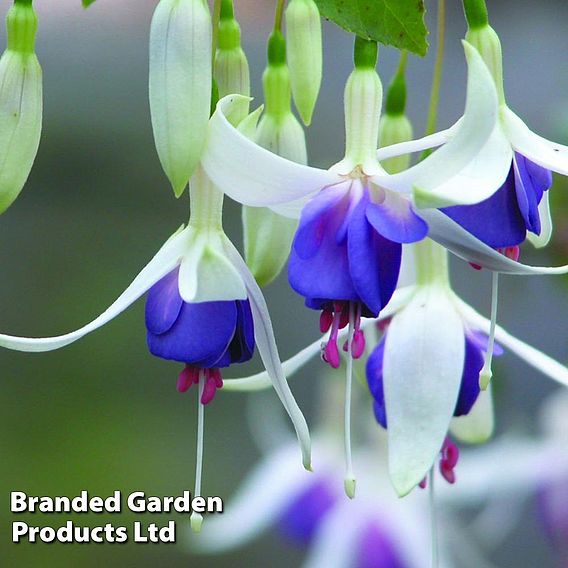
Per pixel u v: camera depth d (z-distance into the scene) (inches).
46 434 57.9
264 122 33.9
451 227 31.8
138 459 56.8
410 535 40.8
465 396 34.1
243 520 41.2
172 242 32.7
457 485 41.1
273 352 32.7
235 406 57.9
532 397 45.4
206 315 32.3
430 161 31.4
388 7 32.6
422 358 34.0
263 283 33.8
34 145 32.8
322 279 31.8
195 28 31.9
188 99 31.9
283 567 52.8
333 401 40.9
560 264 39.7
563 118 39.8
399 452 33.7
